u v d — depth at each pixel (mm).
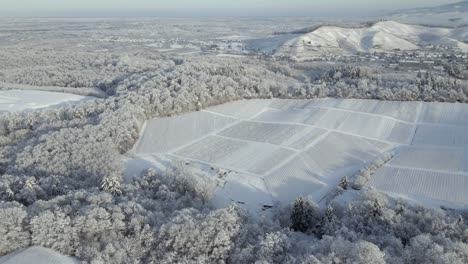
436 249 50281
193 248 56156
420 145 101250
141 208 64375
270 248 54688
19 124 118125
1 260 52969
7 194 70625
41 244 55812
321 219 68375
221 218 59844
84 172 85562
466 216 67750
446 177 83000
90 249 54625
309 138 107500
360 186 81000
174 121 123125
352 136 108250
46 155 90625
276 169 92188
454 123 112312
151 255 56219
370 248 49031
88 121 114312
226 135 112875
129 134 105625
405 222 62281
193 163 96500
